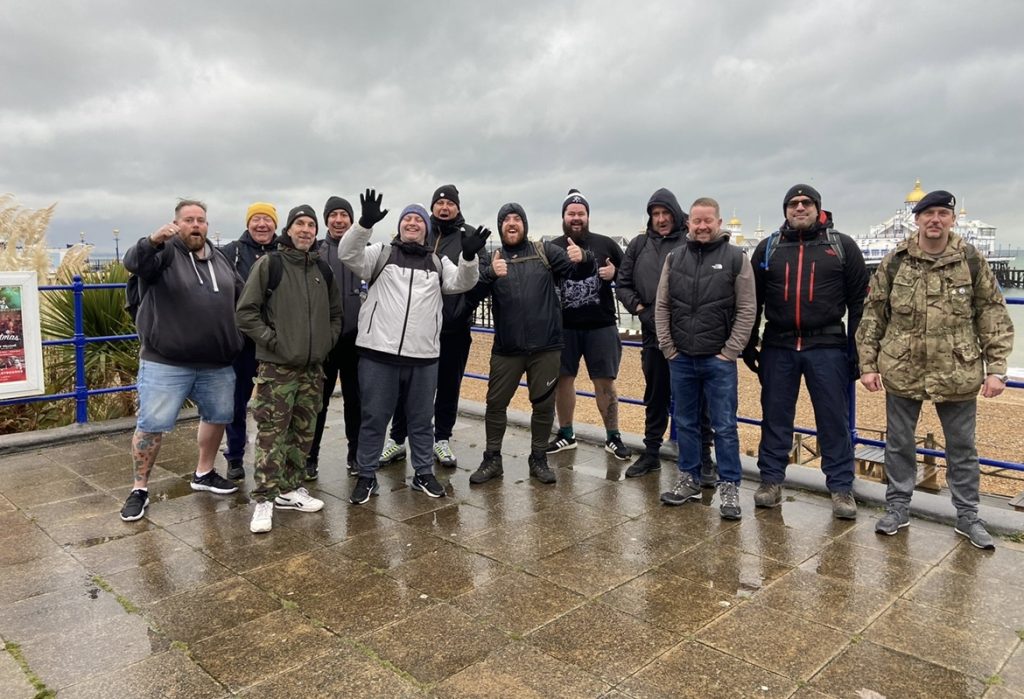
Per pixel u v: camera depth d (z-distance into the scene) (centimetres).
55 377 668
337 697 224
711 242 401
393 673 238
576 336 519
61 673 239
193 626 272
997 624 270
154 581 314
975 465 359
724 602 291
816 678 234
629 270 479
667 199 452
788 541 361
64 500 427
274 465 381
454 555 343
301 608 288
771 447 414
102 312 680
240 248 459
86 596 299
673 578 316
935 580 311
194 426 615
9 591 304
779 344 405
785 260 396
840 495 396
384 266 412
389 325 408
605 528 380
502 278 443
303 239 378
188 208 388
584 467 502
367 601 293
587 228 514
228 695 225
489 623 273
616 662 245
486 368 1909
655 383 471
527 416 628
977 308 352
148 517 399
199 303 394
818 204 389
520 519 395
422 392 429
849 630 267
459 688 229
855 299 395
